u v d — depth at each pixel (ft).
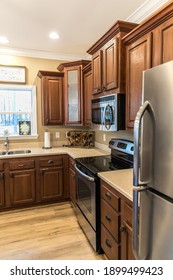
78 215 8.82
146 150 3.35
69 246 7.29
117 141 8.50
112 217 5.65
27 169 10.18
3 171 9.77
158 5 6.74
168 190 2.96
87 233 7.55
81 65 10.92
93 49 8.48
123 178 5.86
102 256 6.69
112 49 6.99
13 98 12.02
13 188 10.02
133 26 6.59
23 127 12.25
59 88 11.59
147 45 5.37
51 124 11.67
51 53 12.06
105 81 7.65
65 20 8.12
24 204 10.33
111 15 7.76
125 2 6.88
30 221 9.20
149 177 3.33
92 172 6.72
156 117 3.14
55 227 8.65
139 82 5.87
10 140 11.85
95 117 8.63
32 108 12.24
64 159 10.82
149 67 5.31
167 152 2.95
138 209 3.58
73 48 11.34
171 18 4.47
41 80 11.66
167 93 2.92
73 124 11.50
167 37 4.62
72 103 11.48
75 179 9.18
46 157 10.47
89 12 7.54
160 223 3.16
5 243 7.50
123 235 5.08
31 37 9.78
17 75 11.63
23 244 7.43
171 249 2.96
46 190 10.62
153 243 3.34
